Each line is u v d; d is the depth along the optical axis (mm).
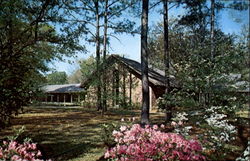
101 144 6902
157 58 25234
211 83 7148
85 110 18750
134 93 19594
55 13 8688
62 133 8781
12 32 7008
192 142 3988
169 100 8680
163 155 3877
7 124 5594
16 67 5469
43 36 9102
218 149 5129
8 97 5047
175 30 25250
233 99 6602
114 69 16672
